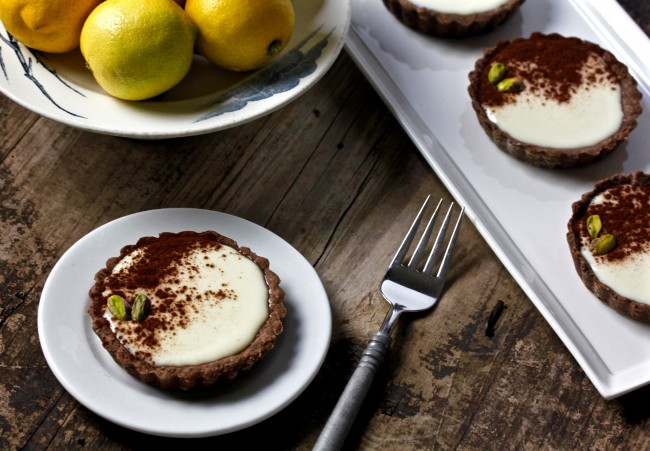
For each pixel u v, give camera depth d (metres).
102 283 0.65
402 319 0.69
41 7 0.68
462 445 0.65
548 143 0.75
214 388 0.64
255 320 0.65
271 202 0.73
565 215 0.74
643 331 0.69
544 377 0.68
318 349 0.65
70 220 0.72
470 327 0.69
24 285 0.69
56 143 0.75
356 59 0.80
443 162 0.75
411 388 0.67
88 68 0.72
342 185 0.75
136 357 0.63
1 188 0.72
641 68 0.80
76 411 0.65
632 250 0.70
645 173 0.73
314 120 0.77
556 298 0.70
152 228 0.69
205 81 0.73
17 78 0.70
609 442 0.66
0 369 0.66
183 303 0.65
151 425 0.61
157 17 0.68
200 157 0.75
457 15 0.81
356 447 0.65
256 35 0.70
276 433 0.65
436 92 0.79
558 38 0.80
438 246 0.71
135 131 0.68
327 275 0.71
